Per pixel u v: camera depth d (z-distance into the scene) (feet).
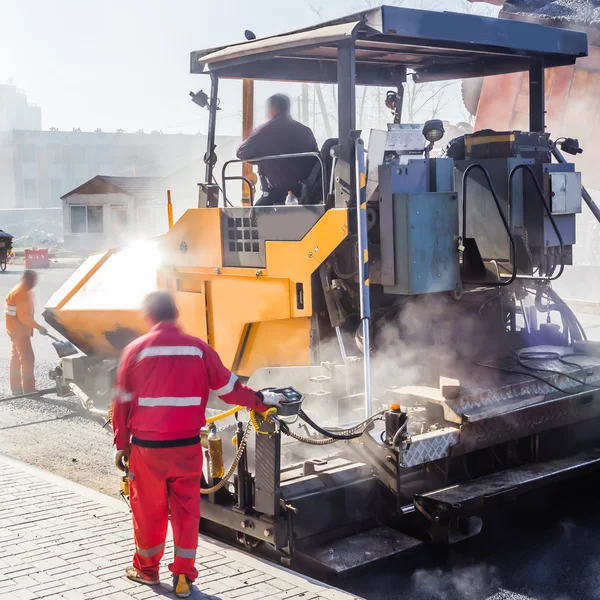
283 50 19.47
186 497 14.03
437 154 24.29
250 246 20.71
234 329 21.13
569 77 50.62
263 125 22.15
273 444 14.96
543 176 20.98
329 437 15.79
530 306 22.44
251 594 13.88
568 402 18.60
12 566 15.12
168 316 14.51
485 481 17.06
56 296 30.07
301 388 19.71
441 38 18.01
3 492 19.44
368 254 18.12
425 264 18.20
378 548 15.52
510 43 19.65
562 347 21.62
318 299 19.48
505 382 18.13
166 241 23.17
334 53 20.92
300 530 15.49
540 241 21.11
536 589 15.37
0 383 34.71
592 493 20.36
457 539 16.06
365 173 17.19
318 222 18.74
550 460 18.92
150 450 13.85
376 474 16.22
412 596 15.17
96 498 18.98
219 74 22.00
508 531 18.26
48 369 37.14
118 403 14.20
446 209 18.60
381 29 17.06
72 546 16.07
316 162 22.02
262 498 15.24
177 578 13.82
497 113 49.19
